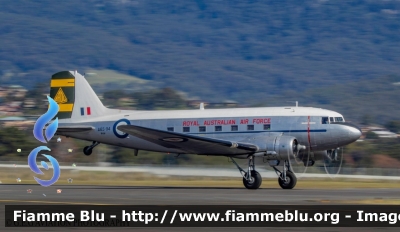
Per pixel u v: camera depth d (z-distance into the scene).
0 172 124.38
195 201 67.31
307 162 94.75
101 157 158.50
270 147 88.50
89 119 105.88
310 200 68.50
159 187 96.12
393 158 178.25
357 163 174.62
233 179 125.12
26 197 73.06
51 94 108.12
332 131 90.00
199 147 92.75
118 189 89.69
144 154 155.75
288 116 92.25
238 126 94.06
